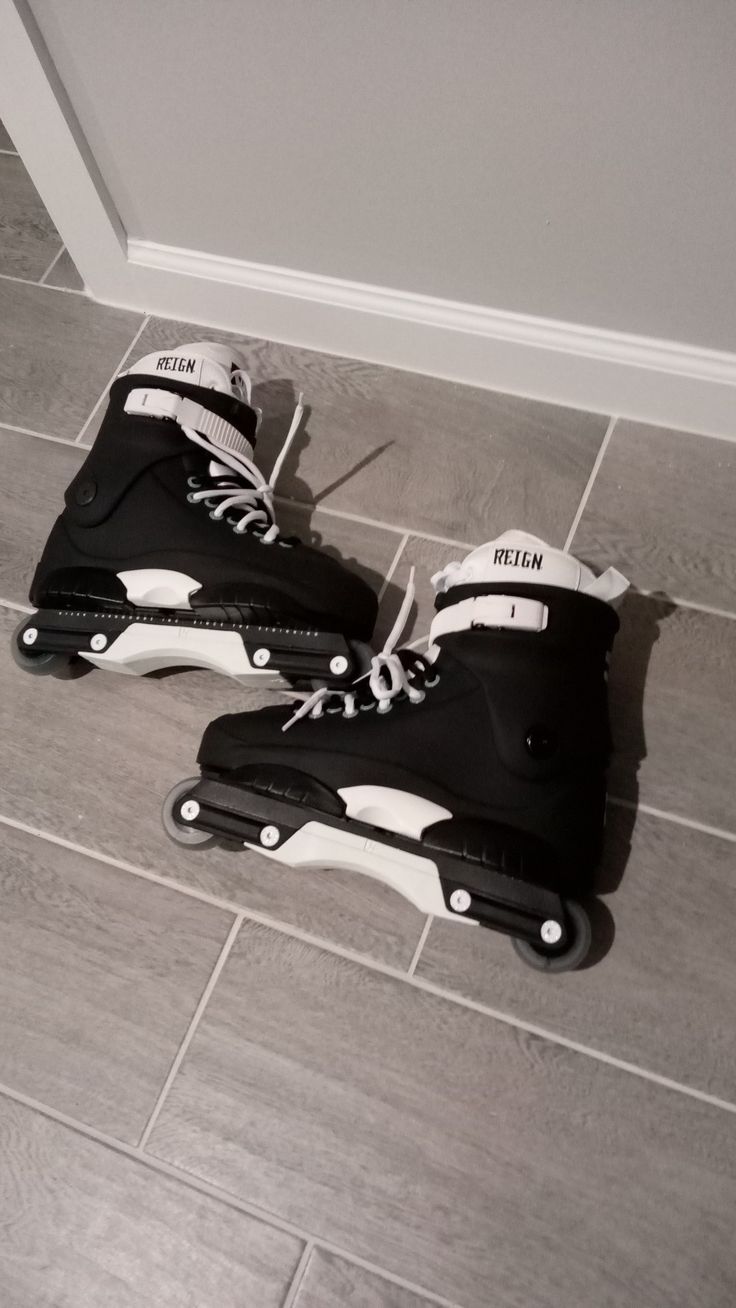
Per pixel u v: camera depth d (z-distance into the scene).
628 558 0.94
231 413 0.88
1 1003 0.85
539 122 0.74
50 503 1.02
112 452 0.87
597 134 0.73
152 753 0.91
